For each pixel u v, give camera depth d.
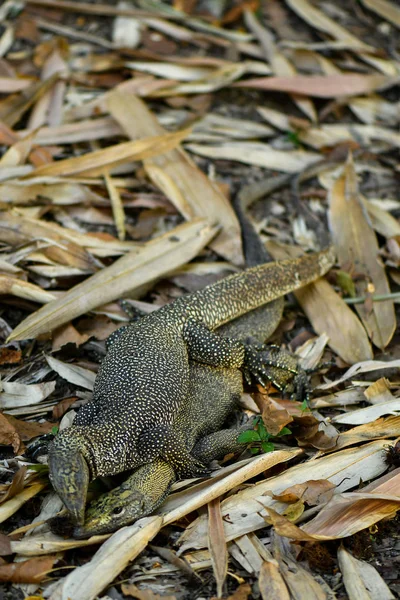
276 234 11.09
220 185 11.52
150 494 6.69
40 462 7.12
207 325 8.59
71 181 10.66
